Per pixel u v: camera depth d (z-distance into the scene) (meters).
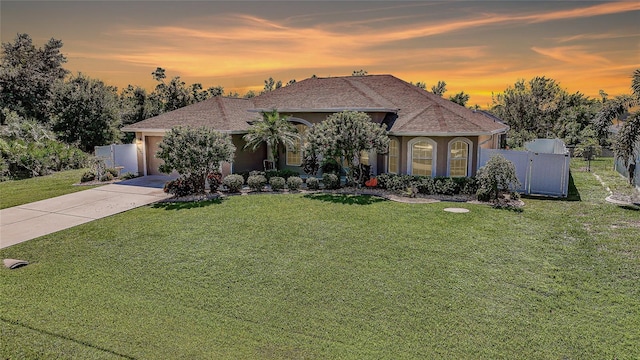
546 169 17.50
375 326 6.82
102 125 37.09
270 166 23.45
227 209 15.27
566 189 17.20
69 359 6.04
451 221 13.23
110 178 22.47
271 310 7.46
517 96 44.53
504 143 34.72
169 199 17.30
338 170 20.88
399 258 9.97
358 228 12.55
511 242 11.08
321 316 7.20
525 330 6.64
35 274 9.37
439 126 18.50
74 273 9.39
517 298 7.79
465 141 18.78
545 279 8.65
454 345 6.24
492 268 9.27
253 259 10.08
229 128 20.66
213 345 6.34
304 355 6.05
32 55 48.75
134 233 12.45
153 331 6.78
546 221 13.16
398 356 5.98
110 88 45.53
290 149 22.06
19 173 24.94
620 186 19.23
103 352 6.20
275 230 12.49
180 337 6.58
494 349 6.12
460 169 19.08
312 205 15.82
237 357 6.02
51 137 31.55
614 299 7.67
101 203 16.73
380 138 17.89
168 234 12.27
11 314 7.41
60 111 36.19
